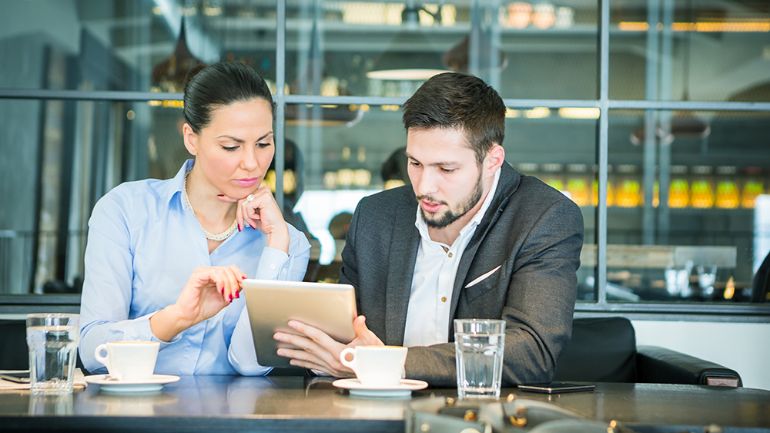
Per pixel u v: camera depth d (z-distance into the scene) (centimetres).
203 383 184
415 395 167
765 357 312
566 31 499
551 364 186
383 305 220
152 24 435
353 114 427
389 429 138
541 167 552
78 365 260
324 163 439
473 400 143
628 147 564
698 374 233
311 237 386
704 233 568
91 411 144
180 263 222
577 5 498
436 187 198
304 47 462
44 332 166
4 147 407
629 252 431
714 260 431
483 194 212
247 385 180
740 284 428
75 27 430
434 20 480
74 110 423
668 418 145
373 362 164
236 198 217
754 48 515
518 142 552
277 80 336
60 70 429
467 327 164
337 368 179
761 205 571
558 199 211
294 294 172
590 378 280
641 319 314
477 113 196
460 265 212
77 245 406
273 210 219
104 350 197
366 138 444
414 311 218
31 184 408
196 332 217
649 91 526
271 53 441
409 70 477
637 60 525
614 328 285
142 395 164
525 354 182
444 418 131
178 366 217
